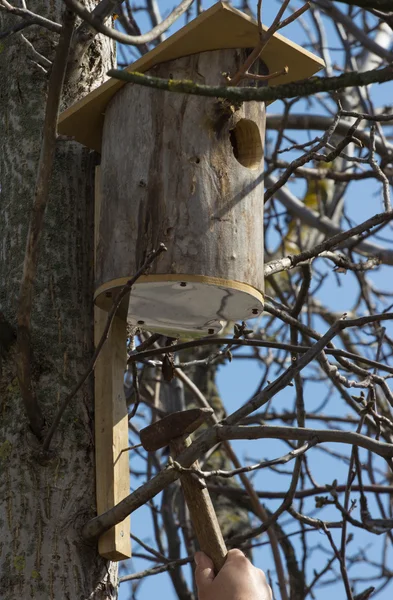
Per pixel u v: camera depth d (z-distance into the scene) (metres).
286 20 4.32
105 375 5.01
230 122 5.11
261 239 5.17
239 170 5.08
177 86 3.33
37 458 4.74
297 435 4.13
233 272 4.88
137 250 4.87
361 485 6.03
